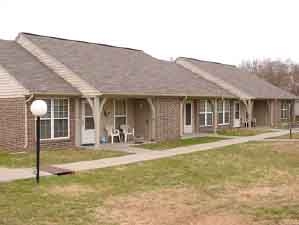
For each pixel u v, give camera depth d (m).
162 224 6.84
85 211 7.53
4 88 16.25
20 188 9.27
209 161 13.67
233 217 7.16
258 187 9.66
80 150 16.58
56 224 6.73
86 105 18.31
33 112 9.85
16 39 19.88
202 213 7.47
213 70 31.28
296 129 29.12
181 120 22.27
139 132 21.22
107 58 21.92
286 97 34.91
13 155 14.90
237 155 15.16
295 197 8.58
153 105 20.05
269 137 22.64
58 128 17.09
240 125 31.06
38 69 17.91
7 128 16.16
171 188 9.55
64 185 9.70
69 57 19.33
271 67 64.44
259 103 34.28
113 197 8.62
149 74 22.52
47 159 13.91
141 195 8.84
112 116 20.00
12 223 6.73
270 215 7.18
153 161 13.60
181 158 14.33
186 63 30.48
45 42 19.91
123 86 18.48
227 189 9.45
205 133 25.25
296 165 12.93
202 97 23.59
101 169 11.96
